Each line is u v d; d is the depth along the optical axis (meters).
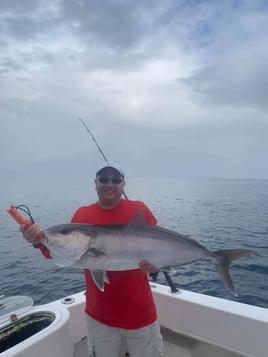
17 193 60.16
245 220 20.53
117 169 2.89
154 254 2.82
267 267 9.04
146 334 2.80
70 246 2.63
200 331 3.51
